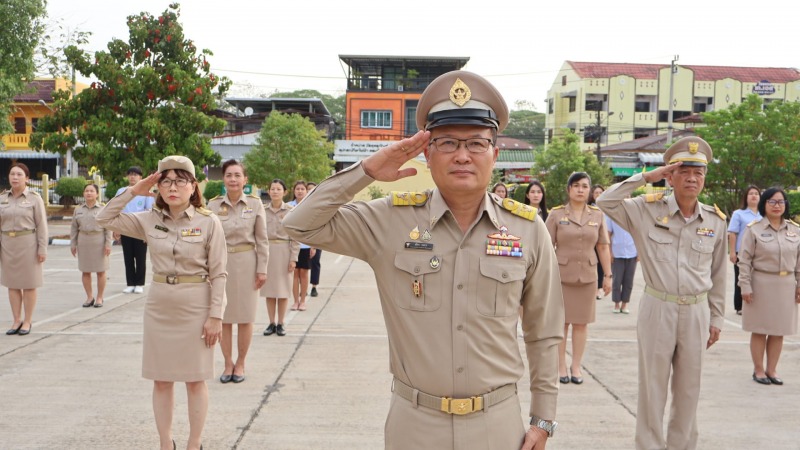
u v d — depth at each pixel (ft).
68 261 46.52
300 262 28.73
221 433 14.25
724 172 68.13
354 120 135.44
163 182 12.58
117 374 18.61
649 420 12.87
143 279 33.60
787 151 65.36
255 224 18.52
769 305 18.22
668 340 12.77
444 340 6.72
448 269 6.84
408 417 6.84
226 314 17.95
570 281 18.44
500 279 6.79
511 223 7.15
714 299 13.26
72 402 16.15
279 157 99.04
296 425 14.75
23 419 14.93
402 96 134.62
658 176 13.30
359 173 6.64
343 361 20.24
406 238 6.97
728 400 17.02
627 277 29.27
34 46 53.83
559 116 157.38
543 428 7.12
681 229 13.03
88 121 53.52
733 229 28.94
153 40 54.65
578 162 97.86
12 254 23.24
